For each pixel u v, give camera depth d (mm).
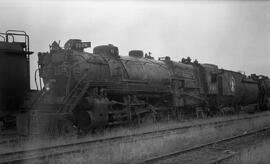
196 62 27750
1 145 12297
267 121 21516
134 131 16109
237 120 22531
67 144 11945
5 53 15414
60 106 15000
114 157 9742
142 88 19469
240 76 33812
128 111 17969
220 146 12297
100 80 16750
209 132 15547
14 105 15703
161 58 24750
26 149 11266
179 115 22875
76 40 17297
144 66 20422
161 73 21562
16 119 14812
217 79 28641
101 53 18781
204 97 27031
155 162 9531
